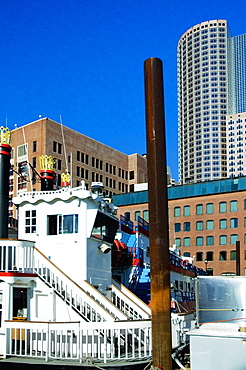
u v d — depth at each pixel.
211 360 13.85
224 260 93.00
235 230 93.00
